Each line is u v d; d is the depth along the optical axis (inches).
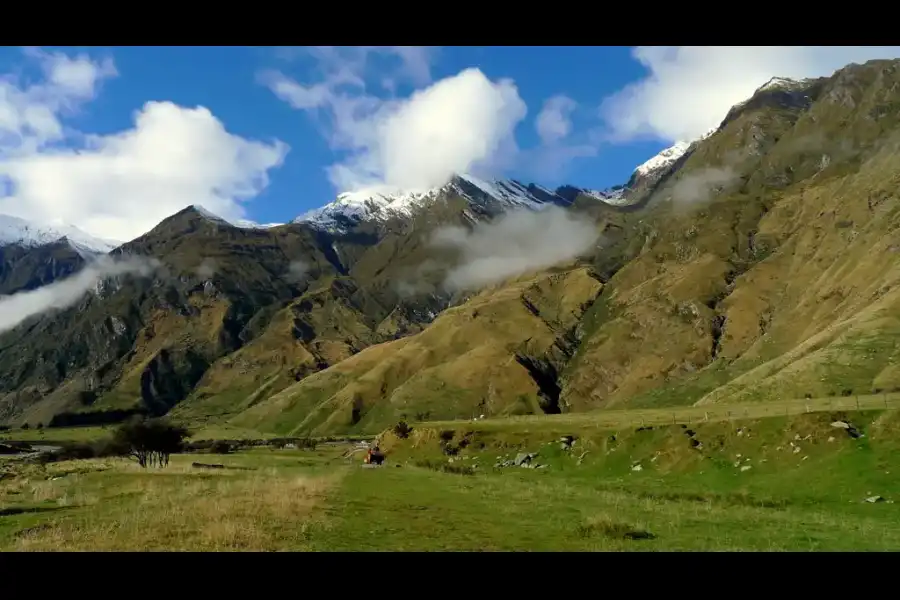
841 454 2160.4
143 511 1358.3
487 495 1803.6
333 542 1054.4
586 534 1169.4
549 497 1803.6
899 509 1665.8
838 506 1779.0
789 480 2137.1
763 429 2554.1
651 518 1423.5
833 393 4365.2
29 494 1894.7
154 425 3983.8
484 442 3750.0
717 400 5393.7
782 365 5900.6
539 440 3535.9
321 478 2224.4
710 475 2434.8
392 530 1179.9
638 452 2888.8
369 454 3683.6
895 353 4709.6
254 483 1923.0
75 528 1168.8
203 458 4576.8
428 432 4062.5
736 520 1425.9
